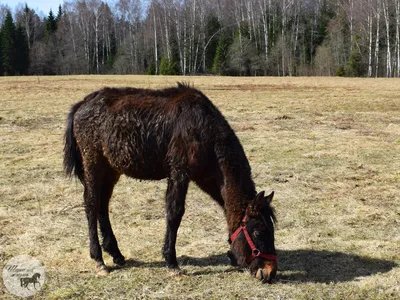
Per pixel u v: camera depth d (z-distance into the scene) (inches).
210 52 2502.5
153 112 181.6
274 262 166.7
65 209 263.3
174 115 178.5
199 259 198.5
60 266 189.8
